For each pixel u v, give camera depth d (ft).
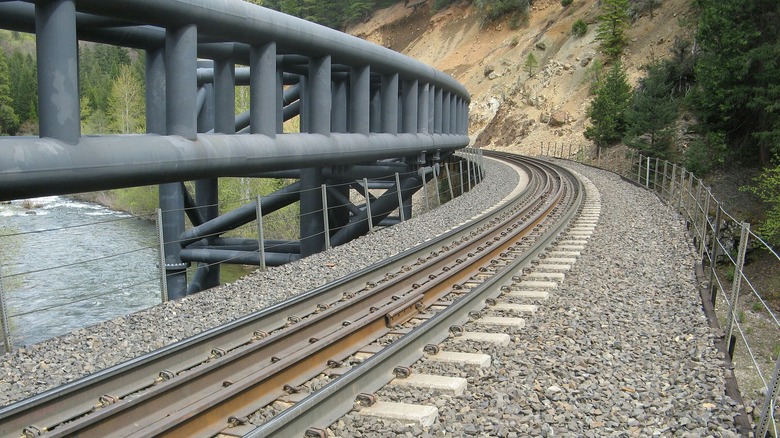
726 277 86.74
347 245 49.88
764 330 57.41
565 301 31.35
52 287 88.69
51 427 18.65
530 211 63.82
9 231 125.18
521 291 33.19
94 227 137.69
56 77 29.63
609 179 109.29
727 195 105.50
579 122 190.90
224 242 66.85
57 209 165.89
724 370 22.27
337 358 22.75
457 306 27.25
